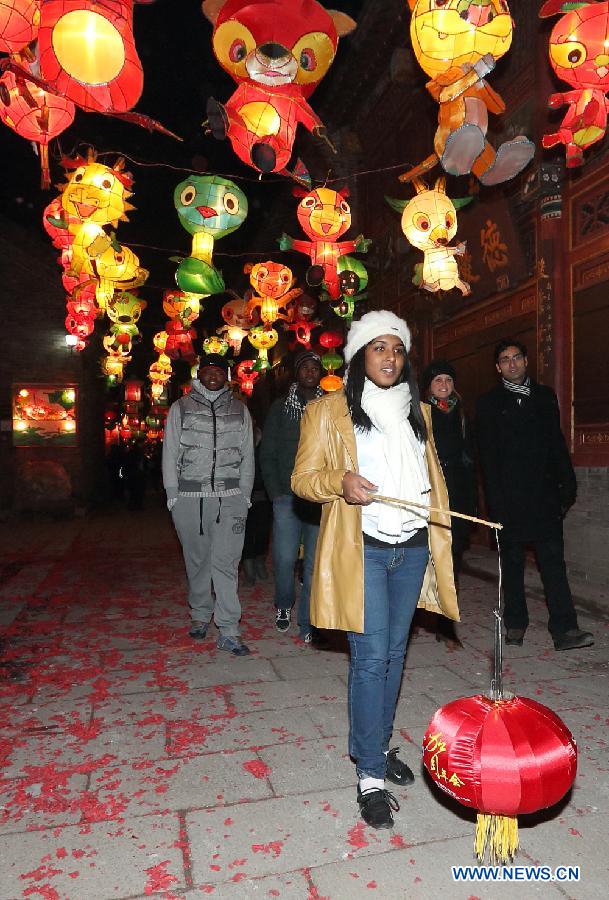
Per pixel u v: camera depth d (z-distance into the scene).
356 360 2.71
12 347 17.22
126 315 9.52
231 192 5.90
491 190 7.10
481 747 1.99
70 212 6.03
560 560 4.54
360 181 11.83
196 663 4.50
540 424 4.47
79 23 2.97
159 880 2.26
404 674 4.14
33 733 3.45
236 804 2.72
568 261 6.18
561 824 2.54
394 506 2.56
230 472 4.62
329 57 3.99
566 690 3.85
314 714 3.61
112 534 12.84
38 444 17.19
